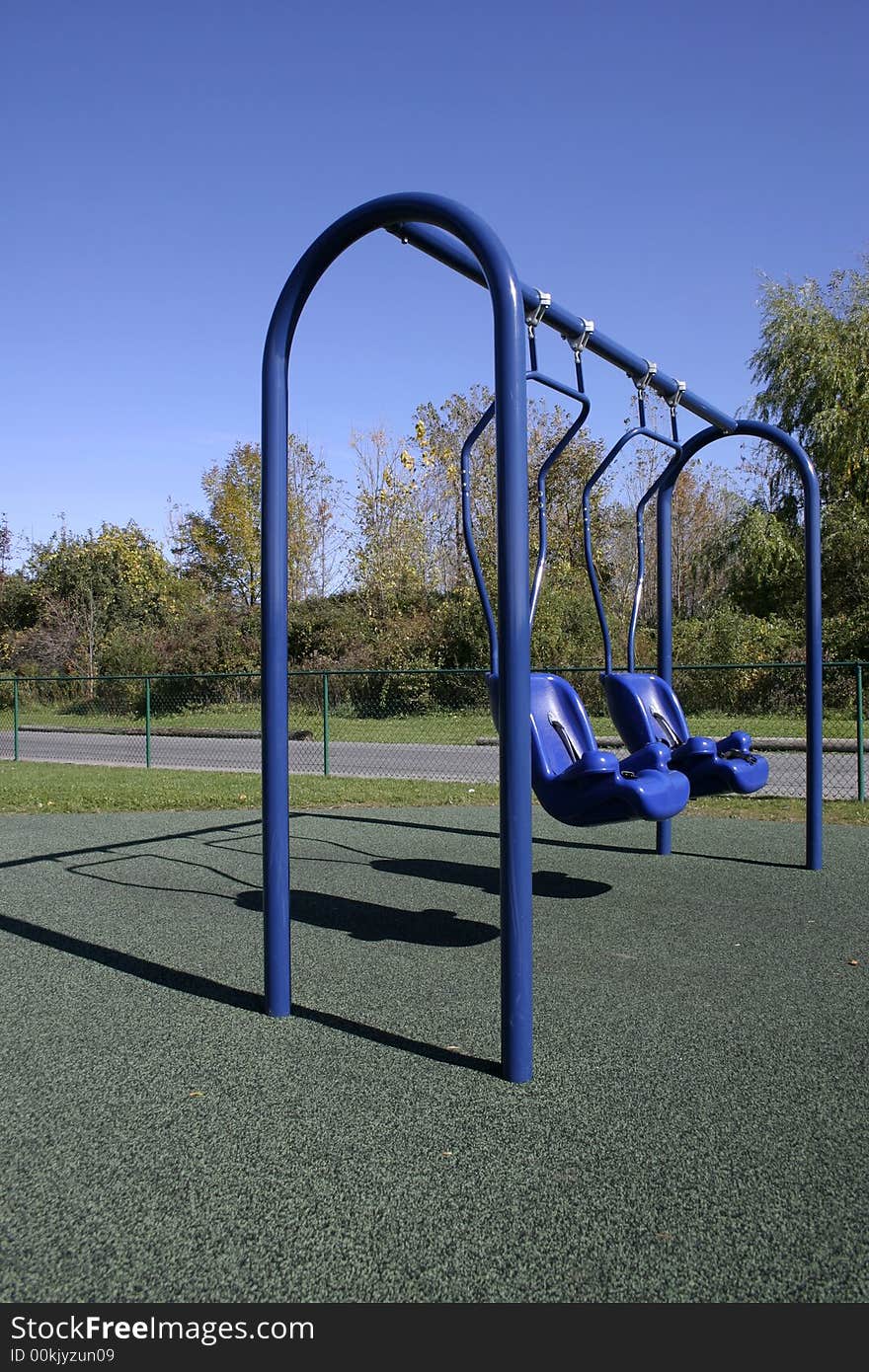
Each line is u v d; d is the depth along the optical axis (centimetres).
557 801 402
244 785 1045
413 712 1859
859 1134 233
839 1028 306
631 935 418
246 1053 287
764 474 2131
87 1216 197
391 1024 312
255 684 1995
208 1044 294
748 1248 185
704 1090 259
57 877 552
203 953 395
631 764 419
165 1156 223
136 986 351
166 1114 245
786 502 2106
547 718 441
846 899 484
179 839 690
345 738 1596
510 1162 219
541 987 348
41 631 2859
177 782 1083
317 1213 198
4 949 402
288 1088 261
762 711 1545
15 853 632
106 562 3059
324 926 438
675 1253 184
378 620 2400
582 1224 194
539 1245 187
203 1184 209
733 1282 175
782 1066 275
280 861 320
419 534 2495
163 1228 193
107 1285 175
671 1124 238
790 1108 247
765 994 339
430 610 2359
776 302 2083
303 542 3033
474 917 455
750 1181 210
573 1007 327
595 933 421
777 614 2038
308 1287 175
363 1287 174
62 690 2247
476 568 371
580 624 1916
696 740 472
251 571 3350
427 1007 328
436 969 372
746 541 1995
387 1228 192
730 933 421
